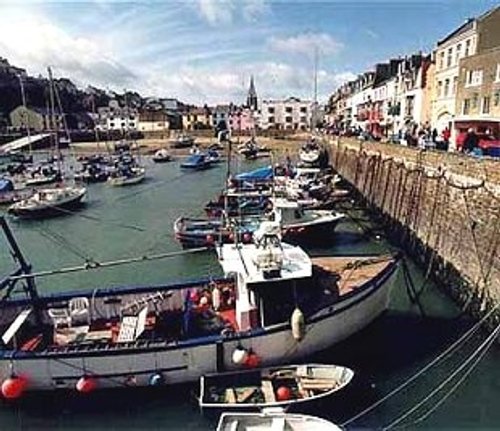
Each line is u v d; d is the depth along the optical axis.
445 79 43.19
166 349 12.09
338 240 28.36
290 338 12.73
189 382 12.41
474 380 13.03
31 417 11.88
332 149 57.81
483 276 16.89
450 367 13.68
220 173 59.94
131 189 49.41
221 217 28.78
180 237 26.06
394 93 60.62
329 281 14.70
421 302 18.31
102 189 49.38
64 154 75.50
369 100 74.38
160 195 45.81
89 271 23.67
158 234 30.89
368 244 27.62
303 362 13.20
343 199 38.84
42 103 120.12
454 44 40.97
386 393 12.53
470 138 28.38
